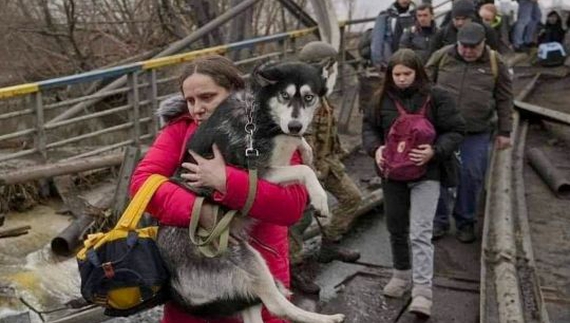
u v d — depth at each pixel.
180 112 2.95
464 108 6.43
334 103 11.70
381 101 5.34
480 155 6.55
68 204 7.24
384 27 9.92
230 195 2.57
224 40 13.25
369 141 5.47
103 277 2.52
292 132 2.76
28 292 5.43
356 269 6.11
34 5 13.28
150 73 8.43
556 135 11.30
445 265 6.22
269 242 2.82
